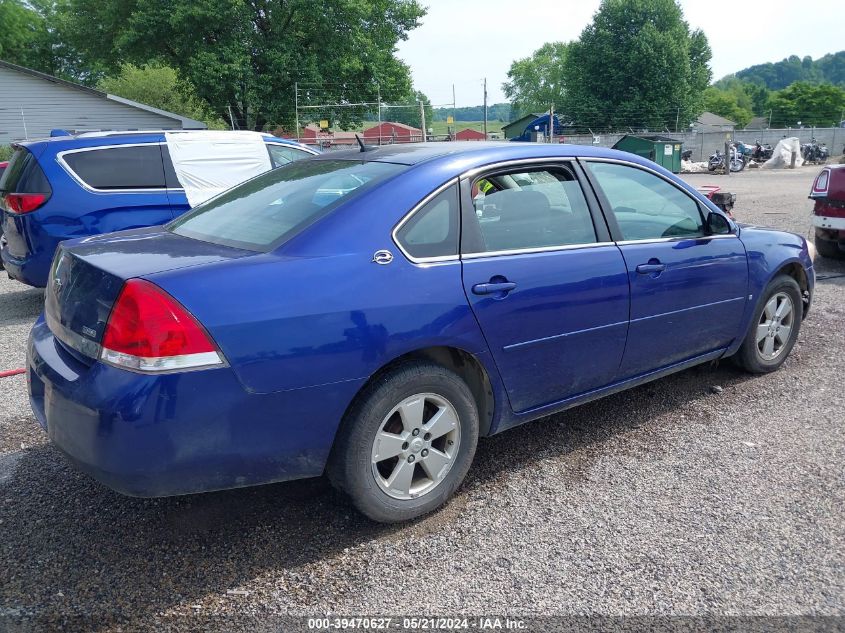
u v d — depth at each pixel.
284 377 2.47
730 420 4.03
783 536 2.85
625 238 3.61
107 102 29.38
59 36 49.03
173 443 2.33
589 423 4.02
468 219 3.05
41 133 28.70
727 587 2.54
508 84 98.19
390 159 3.27
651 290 3.64
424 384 2.84
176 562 2.70
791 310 4.76
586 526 2.94
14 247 6.66
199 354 2.33
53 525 2.96
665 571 2.63
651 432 3.88
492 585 2.56
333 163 3.48
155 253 2.73
